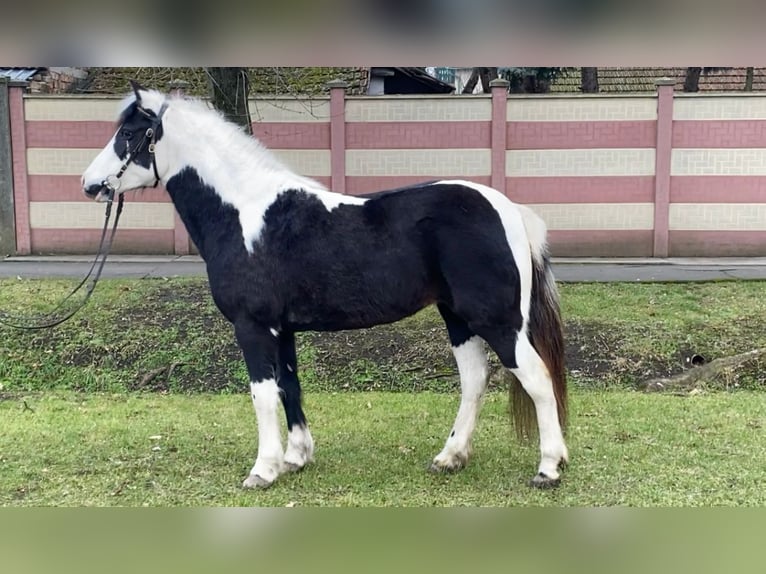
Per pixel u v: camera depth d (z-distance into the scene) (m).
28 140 12.33
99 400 6.06
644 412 5.30
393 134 12.18
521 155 12.12
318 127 12.23
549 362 3.86
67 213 12.48
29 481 4.07
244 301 3.87
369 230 3.82
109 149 4.06
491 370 6.41
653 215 12.12
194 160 4.01
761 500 3.67
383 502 3.72
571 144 12.04
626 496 3.73
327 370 6.69
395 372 6.63
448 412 5.52
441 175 12.24
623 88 15.26
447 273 3.75
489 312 3.70
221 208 3.96
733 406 5.45
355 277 3.81
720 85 14.93
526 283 3.77
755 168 11.91
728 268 10.75
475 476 4.07
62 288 8.55
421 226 3.76
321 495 3.84
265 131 12.23
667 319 7.39
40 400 6.04
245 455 4.52
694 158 11.95
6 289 8.56
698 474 4.03
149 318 7.51
